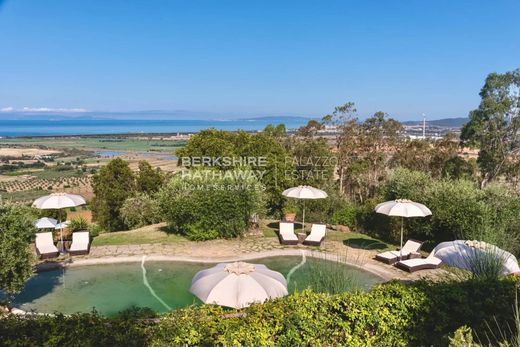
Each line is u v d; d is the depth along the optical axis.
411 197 14.56
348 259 12.06
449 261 7.80
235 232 14.73
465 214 12.22
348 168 30.92
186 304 9.36
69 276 10.97
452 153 32.59
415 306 5.58
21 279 7.85
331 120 32.78
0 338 4.75
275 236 15.25
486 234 9.66
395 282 6.14
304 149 26.25
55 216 18.50
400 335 5.59
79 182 85.31
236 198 14.44
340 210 17.83
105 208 25.78
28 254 8.10
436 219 13.16
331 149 30.52
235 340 4.75
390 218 14.65
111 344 4.79
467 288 5.90
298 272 11.42
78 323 4.95
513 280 6.18
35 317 5.14
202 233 14.34
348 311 5.39
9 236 7.64
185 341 4.75
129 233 15.88
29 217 8.24
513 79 29.67
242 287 5.94
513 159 31.12
